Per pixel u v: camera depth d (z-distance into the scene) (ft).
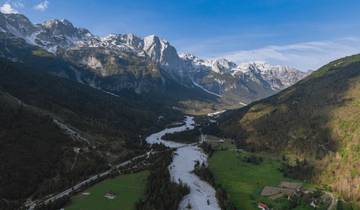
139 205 515.50
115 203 534.37
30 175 631.15
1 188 577.84
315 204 606.14
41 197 587.68
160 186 606.14
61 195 593.83
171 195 576.20
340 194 645.10
